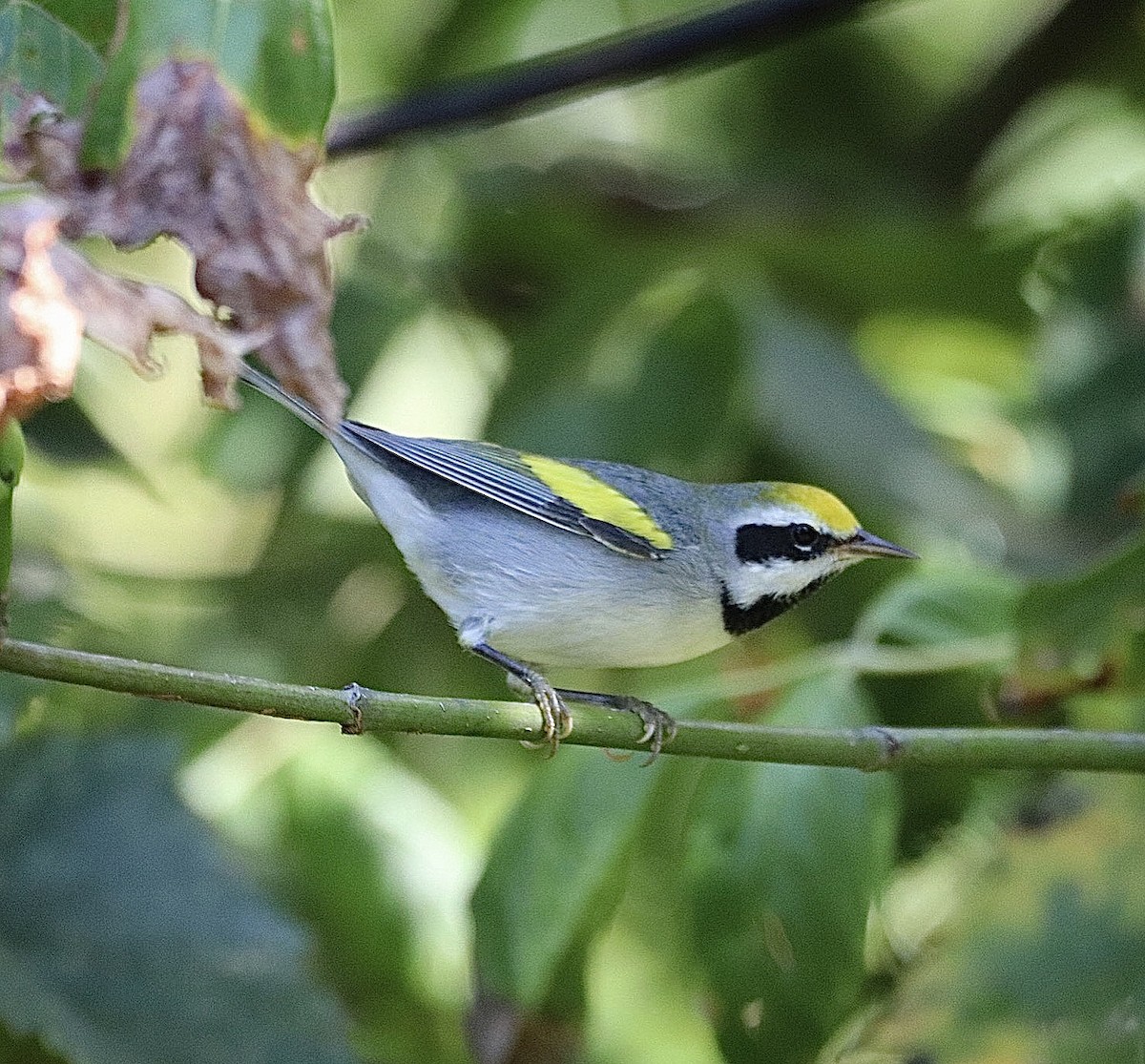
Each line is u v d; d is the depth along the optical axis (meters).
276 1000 9.22
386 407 13.91
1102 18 14.99
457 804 12.45
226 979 9.26
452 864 11.05
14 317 5.31
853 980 8.91
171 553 14.02
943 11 16.11
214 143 6.14
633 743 7.87
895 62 16.03
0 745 9.14
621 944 11.77
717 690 9.33
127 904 9.41
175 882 9.52
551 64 12.57
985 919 8.81
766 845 8.94
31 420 10.98
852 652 9.51
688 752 7.94
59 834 9.58
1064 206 14.23
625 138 15.84
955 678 11.03
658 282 13.05
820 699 9.24
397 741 12.51
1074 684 9.36
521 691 10.10
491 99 12.43
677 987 11.64
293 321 6.26
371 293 13.07
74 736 9.96
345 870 10.88
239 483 12.50
